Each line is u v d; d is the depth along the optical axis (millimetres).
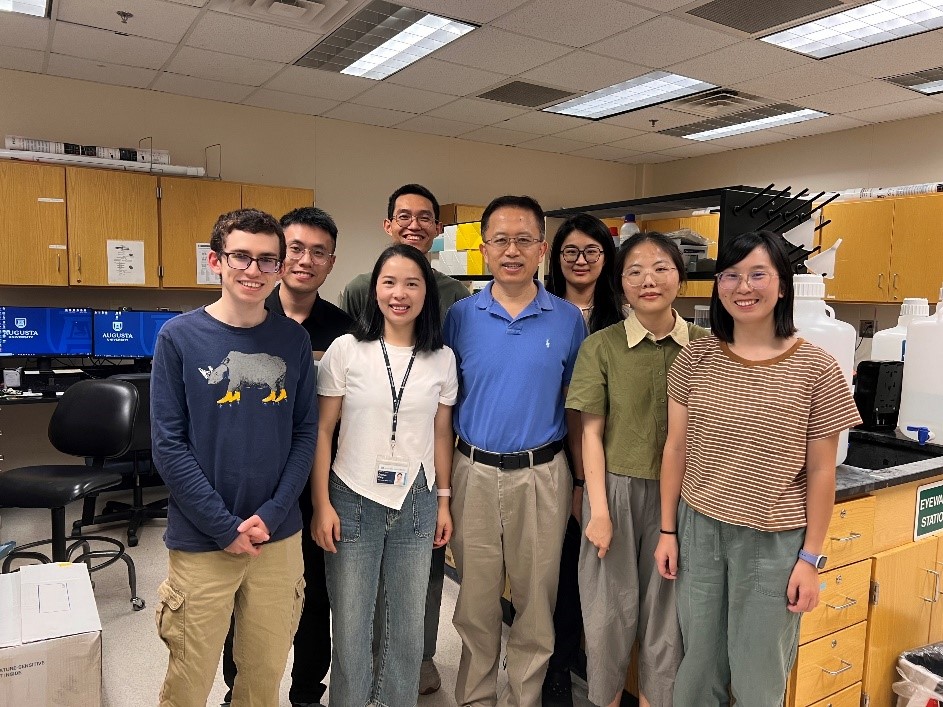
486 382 1786
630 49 3838
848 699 1861
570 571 2045
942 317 2293
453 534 1865
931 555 2027
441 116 5328
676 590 1646
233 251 1424
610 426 1766
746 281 1464
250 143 5074
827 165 5840
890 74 4246
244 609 1533
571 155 6812
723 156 6633
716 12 3328
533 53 3912
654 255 1669
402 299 1644
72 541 3492
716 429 1511
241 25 3508
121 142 4578
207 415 1440
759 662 1499
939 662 1980
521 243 1753
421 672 2225
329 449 1719
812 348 1467
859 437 2457
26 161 3865
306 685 1982
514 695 1864
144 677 2330
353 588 1679
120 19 3424
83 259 4027
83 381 3084
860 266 4961
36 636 1541
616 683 1812
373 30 3590
